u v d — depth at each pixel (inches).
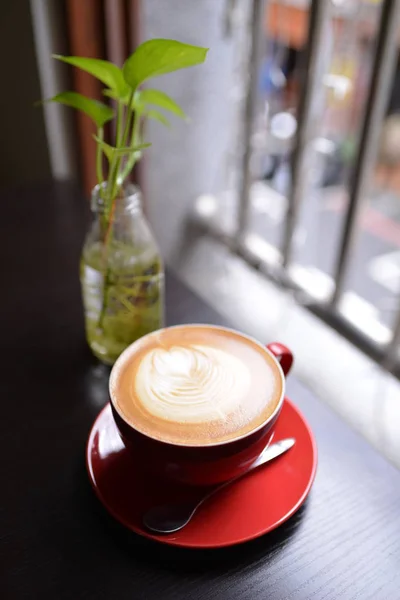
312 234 56.1
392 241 57.3
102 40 40.6
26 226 25.5
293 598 11.2
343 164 53.0
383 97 36.8
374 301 50.0
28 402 16.0
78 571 11.7
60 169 44.3
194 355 14.0
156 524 12.0
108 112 15.2
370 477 13.9
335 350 44.8
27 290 21.0
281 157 53.0
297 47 47.4
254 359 13.9
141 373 13.3
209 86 47.1
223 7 43.9
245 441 11.6
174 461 11.6
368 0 41.6
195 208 53.2
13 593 11.3
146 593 11.3
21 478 13.8
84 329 19.0
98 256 16.3
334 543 12.3
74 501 13.2
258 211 57.3
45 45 38.9
